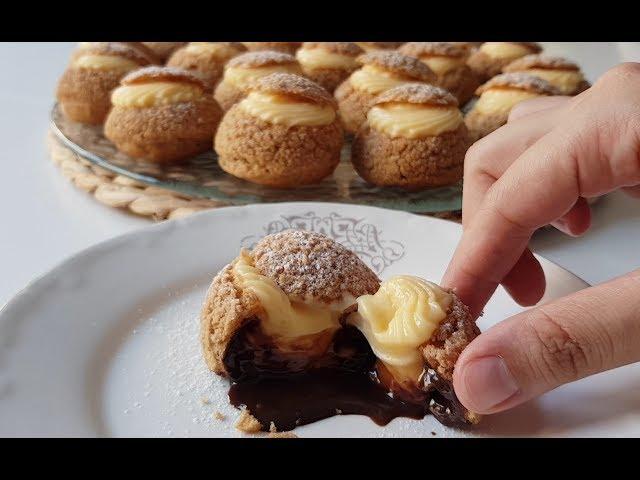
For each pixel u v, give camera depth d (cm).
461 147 22
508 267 15
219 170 23
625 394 13
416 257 18
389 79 27
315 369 14
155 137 23
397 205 20
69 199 22
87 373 13
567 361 11
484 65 35
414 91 23
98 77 27
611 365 11
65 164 23
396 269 17
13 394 12
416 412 13
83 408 12
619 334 11
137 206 20
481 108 27
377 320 14
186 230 18
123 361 14
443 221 19
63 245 19
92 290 15
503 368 11
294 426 13
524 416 13
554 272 16
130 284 16
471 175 16
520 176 14
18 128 27
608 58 41
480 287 15
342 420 13
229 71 28
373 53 28
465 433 13
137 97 23
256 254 15
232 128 22
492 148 16
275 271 14
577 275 17
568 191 14
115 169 22
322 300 14
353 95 28
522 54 35
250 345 14
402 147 22
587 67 39
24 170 23
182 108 23
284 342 14
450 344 13
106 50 27
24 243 19
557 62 30
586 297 11
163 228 17
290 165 21
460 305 14
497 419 13
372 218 19
